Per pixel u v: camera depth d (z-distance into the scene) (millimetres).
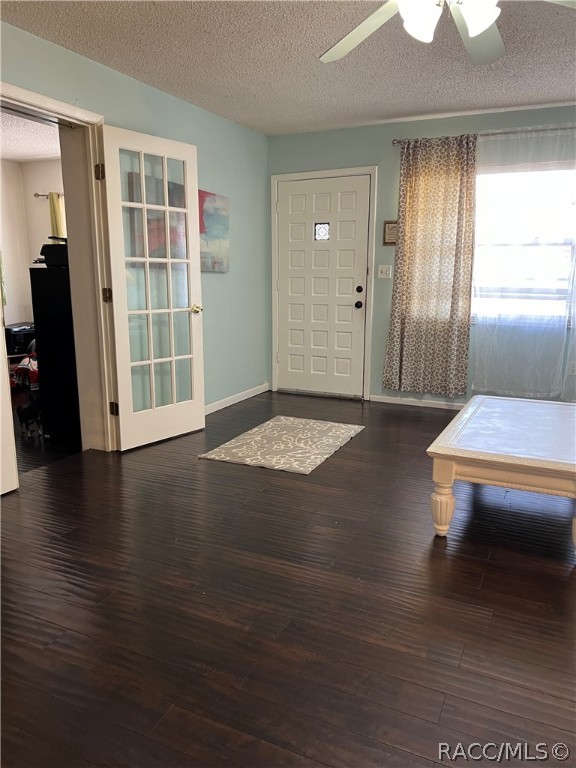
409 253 4844
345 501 2953
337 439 4039
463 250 4605
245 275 5152
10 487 3049
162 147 3721
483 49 2436
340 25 2855
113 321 3578
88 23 2824
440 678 1651
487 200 4508
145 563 2322
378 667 1699
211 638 1841
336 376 5441
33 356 5246
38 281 3918
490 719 1498
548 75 3586
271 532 2602
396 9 2084
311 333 5473
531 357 4566
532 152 4328
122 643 1815
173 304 4012
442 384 4898
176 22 2814
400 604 2029
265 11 2707
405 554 2396
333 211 5148
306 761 1367
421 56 3268
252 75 3594
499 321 4613
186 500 2961
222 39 3029
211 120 4453
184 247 4023
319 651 1774
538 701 1562
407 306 4922
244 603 2039
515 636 1847
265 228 5426
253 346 5418
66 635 1854
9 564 2309
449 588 2135
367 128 4875
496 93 3957
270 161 5336
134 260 3666
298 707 1541
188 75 3586
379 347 5180
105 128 3342
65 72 3146
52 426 4117
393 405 5117
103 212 3465
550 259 4395
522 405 3299
